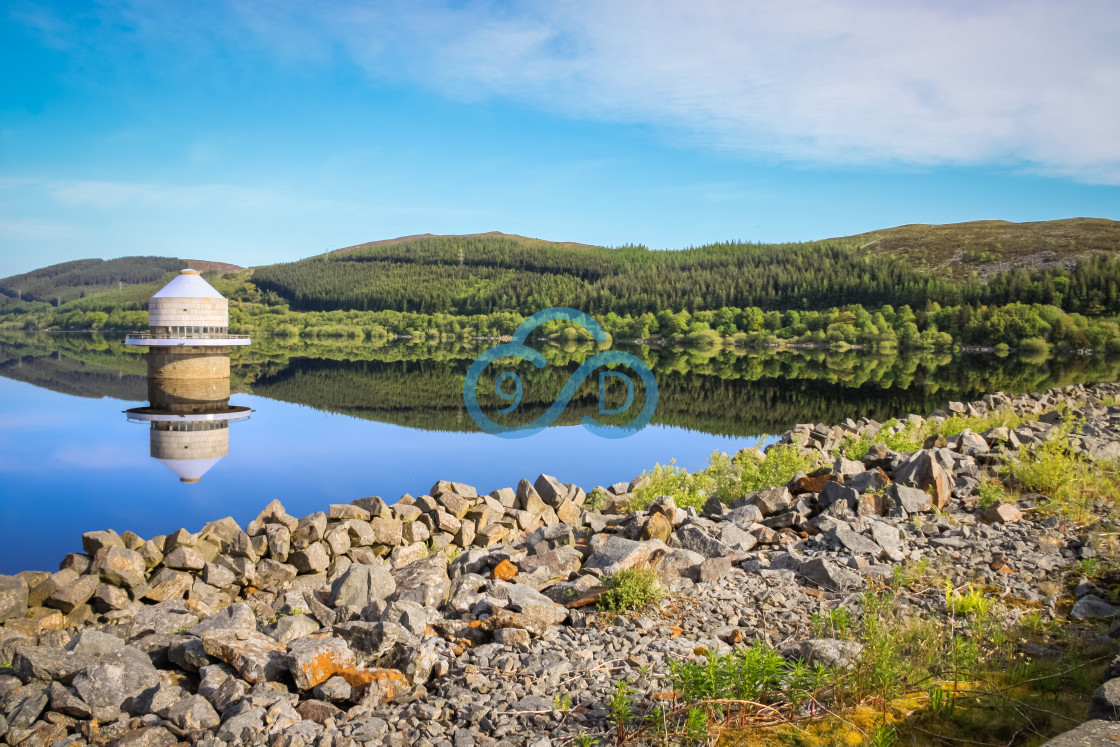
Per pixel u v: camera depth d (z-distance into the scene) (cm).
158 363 6241
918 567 753
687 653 571
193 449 3064
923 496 1009
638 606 676
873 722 444
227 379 6694
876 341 14000
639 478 1506
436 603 706
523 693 510
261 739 449
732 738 434
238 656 529
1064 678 494
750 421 3719
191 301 6412
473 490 1268
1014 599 678
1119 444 1430
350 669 516
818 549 873
